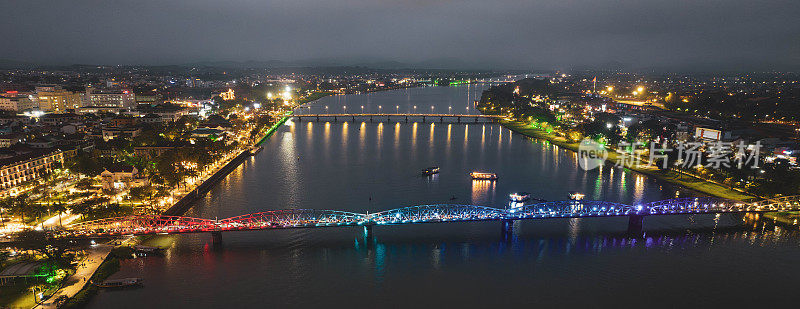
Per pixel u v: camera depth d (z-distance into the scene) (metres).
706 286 175.62
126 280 168.75
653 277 182.00
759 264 192.75
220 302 161.00
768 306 163.12
